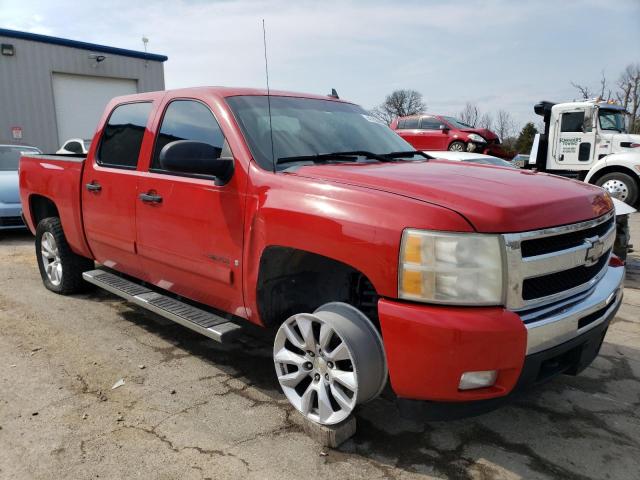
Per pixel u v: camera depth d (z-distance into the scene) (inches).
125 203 153.4
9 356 149.6
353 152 133.6
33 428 112.9
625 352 159.3
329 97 164.9
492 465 102.9
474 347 86.2
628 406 126.9
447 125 758.5
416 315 88.7
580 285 104.5
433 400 91.9
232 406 123.3
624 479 99.3
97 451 104.8
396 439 110.7
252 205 115.7
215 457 103.3
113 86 815.7
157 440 108.9
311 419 109.5
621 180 467.2
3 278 233.9
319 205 102.7
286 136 130.8
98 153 169.9
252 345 160.1
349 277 116.3
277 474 98.3
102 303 198.4
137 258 155.9
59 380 135.3
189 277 138.0
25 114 720.3
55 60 740.0
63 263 200.1
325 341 104.3
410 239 89.6
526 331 89.1
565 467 102.7
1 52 687.7
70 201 181.5
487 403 91.7
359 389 99.0
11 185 329.4
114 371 141.1
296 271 118.6
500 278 88.6
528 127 1633.9
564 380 140.1
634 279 249.0
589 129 504.7
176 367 144.2
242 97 136.6
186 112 141.6
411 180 103.5
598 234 110.9
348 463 102.3
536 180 114.7
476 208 90.1
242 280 120.5
